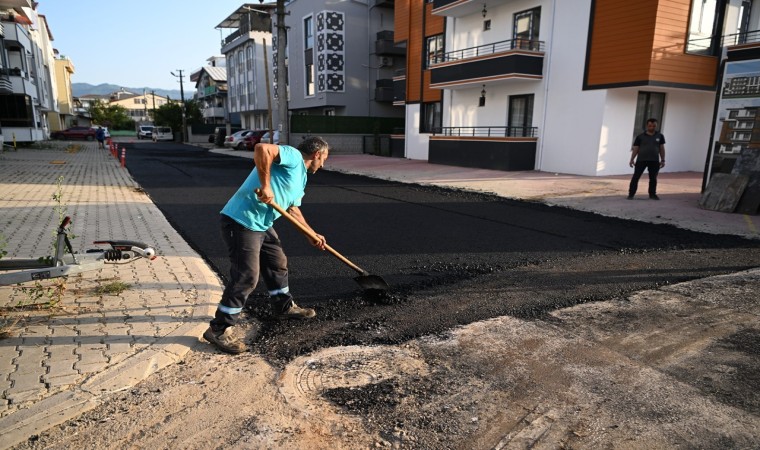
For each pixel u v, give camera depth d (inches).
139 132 2487.7
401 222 321.4
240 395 111.0
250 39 1686.8
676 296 178.4
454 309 165.0
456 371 122.7
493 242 265.0
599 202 396.5
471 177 585.6
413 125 938.7
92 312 150.2
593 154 591.5
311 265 215.9
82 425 99.0
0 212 320.5
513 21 692.7
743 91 358.3
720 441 95.3
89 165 745.0
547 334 144.6
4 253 145.0
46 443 93.4
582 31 590.9
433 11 776.9
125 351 125.0
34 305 153.6
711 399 110.2
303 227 143.3
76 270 138.5
